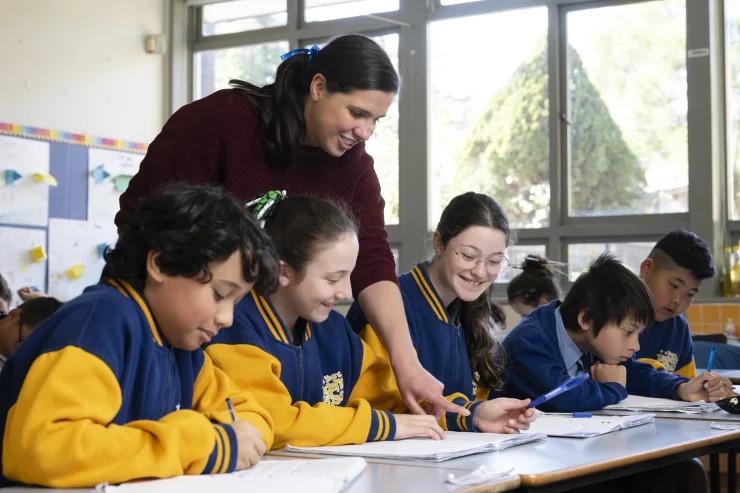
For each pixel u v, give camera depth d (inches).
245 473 48.7
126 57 223.8
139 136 225.8
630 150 194.2
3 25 199.8
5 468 46.1
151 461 46.2
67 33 211.2
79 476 45.0
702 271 113.8
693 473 87.1
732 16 188.7
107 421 47.2
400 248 212.7
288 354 66.7
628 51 194.2
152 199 50.8
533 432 67.4
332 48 68.2
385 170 215.3
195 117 70.3
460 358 87.0
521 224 203.8
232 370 62.8
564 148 199.9
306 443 60.6
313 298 64.9
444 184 211.3
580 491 81.9
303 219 64.7
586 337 94.0
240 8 234.7
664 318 116.6
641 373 105.0
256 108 70.6
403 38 213.5
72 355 46.7
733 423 78.2
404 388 69.8
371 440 62.3
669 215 190.2
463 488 45.6
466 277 82.8
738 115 188.2
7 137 198.5
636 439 66.6
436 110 212.1
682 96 189.0
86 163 212.2
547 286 137.9
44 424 44.9
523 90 203.2
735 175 188.7
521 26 203.3
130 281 51.5
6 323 112.8
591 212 198.1
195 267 48.9
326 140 69.6
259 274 51.4
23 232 199.3
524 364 92.0
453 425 72.3
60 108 208.7
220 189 52.7
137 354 50.6
